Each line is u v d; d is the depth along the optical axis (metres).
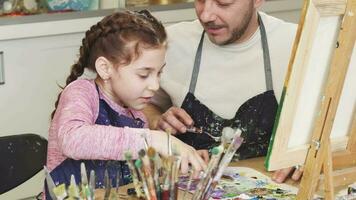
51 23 2.70
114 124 1.53
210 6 1.77
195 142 1.81
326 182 1.23
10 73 2.68
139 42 1.43
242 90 1.88
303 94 1.20
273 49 1.88
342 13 1.15
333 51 1.19
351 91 1.27
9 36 2.61
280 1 3.36
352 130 1.33
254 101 1.82
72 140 1.34
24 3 2.80
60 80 2.81
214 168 1.18
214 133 1.82
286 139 1.22
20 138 1.67
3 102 2.71
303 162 1.28
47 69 2.77
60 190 1.15
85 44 1.55
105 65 1.48
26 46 2.68
